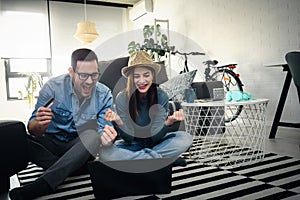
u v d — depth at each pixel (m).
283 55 2.68
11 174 0.99
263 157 1.65
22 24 4.36
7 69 4.21
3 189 1.04
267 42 2.83
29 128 1.29
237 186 1.21
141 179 1.10
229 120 1.87
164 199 1.10
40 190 1.12
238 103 1.47
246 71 3.09
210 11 3.53
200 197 1.11
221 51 3.40
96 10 5.06
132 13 5.07
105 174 1.09
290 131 2.57
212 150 1.84
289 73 2.23
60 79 1.36
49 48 4.58
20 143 1.02
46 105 1.29
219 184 1.25
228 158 1.66
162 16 4.52
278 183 1.23
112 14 5.22
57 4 4.67
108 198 1.11
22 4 4.36
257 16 2.91
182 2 4.04
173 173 1.43
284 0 2.64
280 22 2.69
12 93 4.23
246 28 3.05
